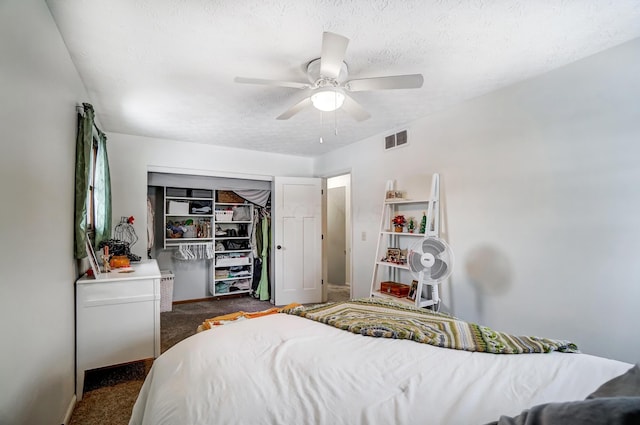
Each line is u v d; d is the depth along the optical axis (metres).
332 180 6.29
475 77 2.37
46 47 1.50
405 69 2.22
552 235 2.25
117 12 1.58
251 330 1.58
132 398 2.17
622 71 1.92
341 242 6.15
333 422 0.88
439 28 1.75
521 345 1.38
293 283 4.79
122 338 2.28
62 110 1.78
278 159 4.98
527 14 1.63
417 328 1.61
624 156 1.92
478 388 1.04
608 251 1.98
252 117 3.22
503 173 2.55
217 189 4.67
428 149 3.20
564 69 2.19
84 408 2.05
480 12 1.61
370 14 1.62
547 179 2.28
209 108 2.96
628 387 0.80
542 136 2.31
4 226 1.08
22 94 1.23
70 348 2.00
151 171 4.04
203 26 1.70
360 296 4.13
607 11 1.61
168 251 4.79
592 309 2.04
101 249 2.94
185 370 1.18
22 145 1.23
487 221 2.66
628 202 1.90
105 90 2.52
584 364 1.22
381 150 3.82
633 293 1.88
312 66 2.09
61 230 1.77
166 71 2.22
